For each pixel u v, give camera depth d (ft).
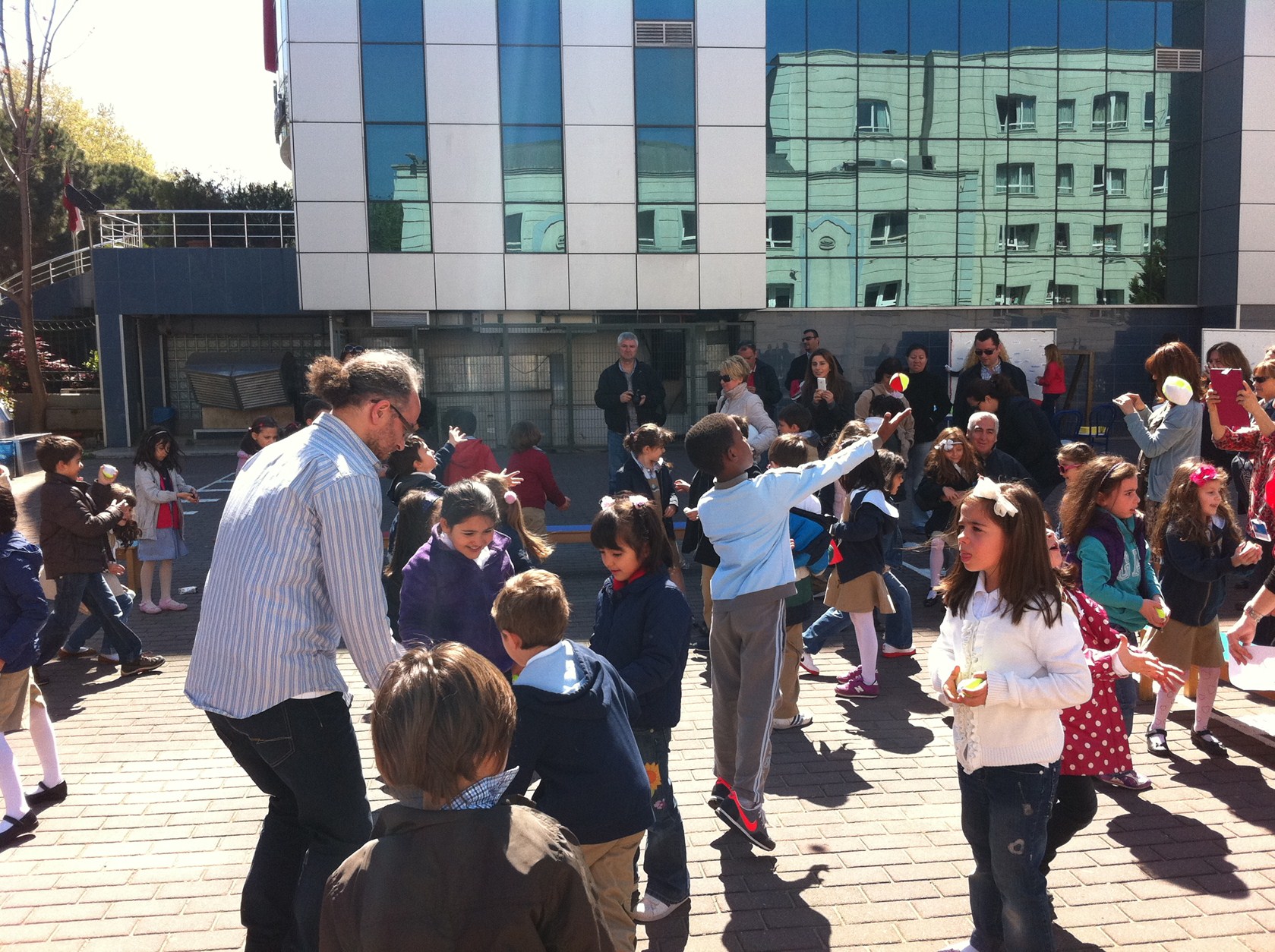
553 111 68.69
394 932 5.48
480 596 13.30
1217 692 19.84
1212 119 74.95
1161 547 16.60
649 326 69.05
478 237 69.00
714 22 68.95
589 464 64.95
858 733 18.61
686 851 13.32
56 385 90.12
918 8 72.49
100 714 20.24
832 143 72.79
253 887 10.46
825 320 73.87
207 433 80.28
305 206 67.67
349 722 10.22
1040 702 9.48
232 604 9.59
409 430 10.42
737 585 13.62
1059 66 73.97
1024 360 63.87
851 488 20.26
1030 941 9.72
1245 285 73.26
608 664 10.16
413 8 66.95
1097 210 75.51
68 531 21.59
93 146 144.56
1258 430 21.21
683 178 70.08
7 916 12.54
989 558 9.88
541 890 5.61
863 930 11.95
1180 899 12.50
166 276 76.33
